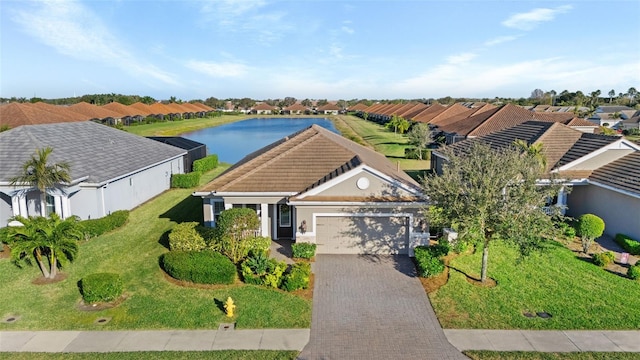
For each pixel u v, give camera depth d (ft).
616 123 339.16
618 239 72.23
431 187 55.67
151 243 73.15
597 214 81.05
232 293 54.03
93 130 112.27
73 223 59.47
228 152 211.20
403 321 48.03
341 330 46.14
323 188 66.59
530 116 158.92
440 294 54.08
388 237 67.92
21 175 75.25
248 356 41.29
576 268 61.67
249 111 613.11
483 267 56.59
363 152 91.81
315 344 43.57
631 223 72.23
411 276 59.77
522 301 52.06
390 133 274.77
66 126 105.09
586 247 68.23
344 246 68.33
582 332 45.44
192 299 52.49
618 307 50.37
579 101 522.47
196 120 427.33
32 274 60.34
